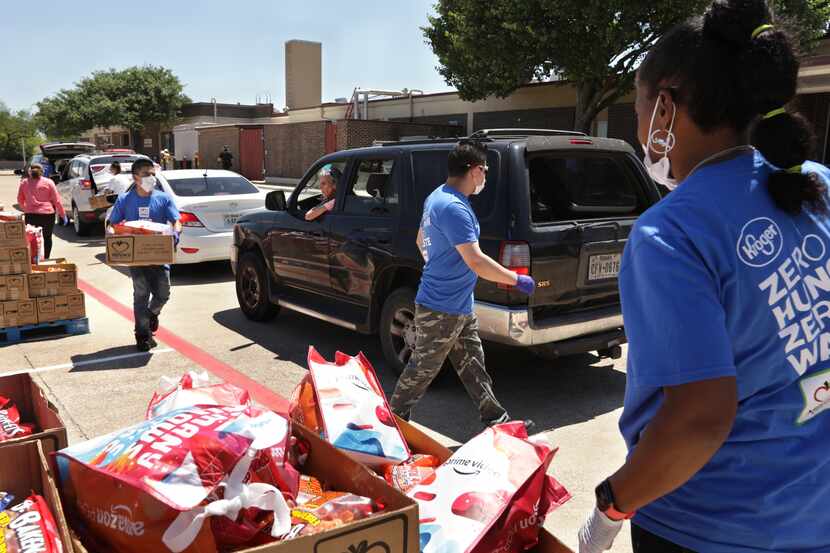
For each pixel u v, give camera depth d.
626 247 1.35
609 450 4.13
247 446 1.65
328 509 1.79
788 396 1.26
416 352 3.88
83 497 1.68
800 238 1.29
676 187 1.40
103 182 13.80
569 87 21.95
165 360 5.93
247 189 10.56
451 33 18.05
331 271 5.91
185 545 1.51
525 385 5.30
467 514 1.88
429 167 5.11
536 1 14.70
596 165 5.21
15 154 74.25
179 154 38.53
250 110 45.78
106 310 7.93
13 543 1.62
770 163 1.33
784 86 1.28
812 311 1.27
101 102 43.06
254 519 1.64
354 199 5.74
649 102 1.42
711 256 1.23
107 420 4.58
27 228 7.34
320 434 2.33
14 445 1.99
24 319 6.56
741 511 1.28
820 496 1.28
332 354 6.11
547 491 2.04
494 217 4.51
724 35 1.29
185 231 9.40
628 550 3.09
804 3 13.70
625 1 14.02
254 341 6.54
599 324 4.80
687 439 1.18
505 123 24.69
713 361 1.18
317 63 44.28
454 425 4.51
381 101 30.52
